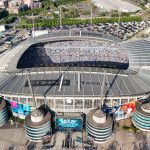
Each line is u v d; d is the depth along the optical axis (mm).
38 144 128250
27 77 135125
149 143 127750
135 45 188625
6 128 138375
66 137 131625
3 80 147500
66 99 132500
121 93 134250
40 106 137250
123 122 141125
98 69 156125
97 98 131875
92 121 126750
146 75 151375
